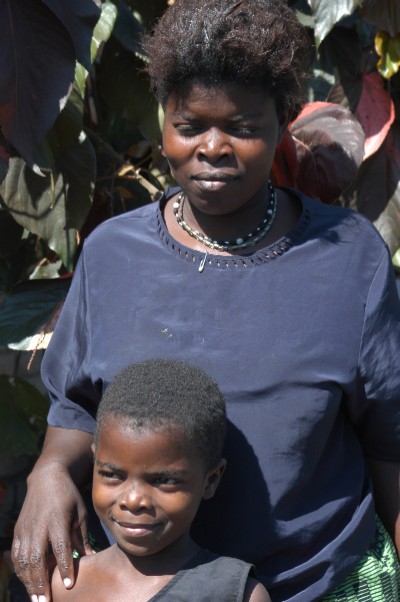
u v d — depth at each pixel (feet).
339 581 6.45
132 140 10.96
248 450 6.33
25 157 7.82
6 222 10.36
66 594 6.32
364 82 10.16
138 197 10.57
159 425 5.84
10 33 7.68
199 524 6.46
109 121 10.87
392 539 7.08
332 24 9.18
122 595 6.14
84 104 10.39
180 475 5.87
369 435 6.85
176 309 6.50
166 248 6.71
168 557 6.14
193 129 6.23
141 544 5.95
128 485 5.91
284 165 9.38
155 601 5.83
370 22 9.53
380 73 9.93
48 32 7.72
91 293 6.82
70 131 9.01
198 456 5.93
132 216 7.03
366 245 6.72
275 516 6.32
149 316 6.53
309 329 6.39
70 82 7.78
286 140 9.25
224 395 6.33
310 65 10.41
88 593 6.24
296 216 6.91
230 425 6.35
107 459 5.94
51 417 7.04
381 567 6.71
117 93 10.13
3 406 10.87
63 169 9.27
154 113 10.09
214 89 6.08
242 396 6.32
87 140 9.35
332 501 6.50
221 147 6.17
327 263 6.59
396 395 6.55
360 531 6.55
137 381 6.00
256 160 6.24
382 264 6.68
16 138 7.81
